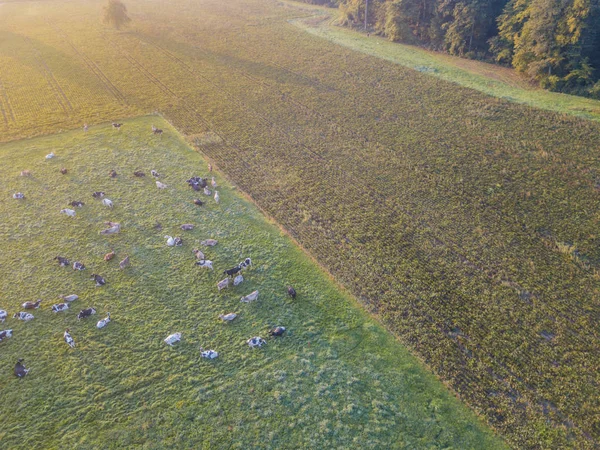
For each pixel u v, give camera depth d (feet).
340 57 268.62
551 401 89.51
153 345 97.60
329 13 363.97
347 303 110.63
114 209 140.67
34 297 108.78
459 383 93.09
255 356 95.96
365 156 171.63
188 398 87.30
